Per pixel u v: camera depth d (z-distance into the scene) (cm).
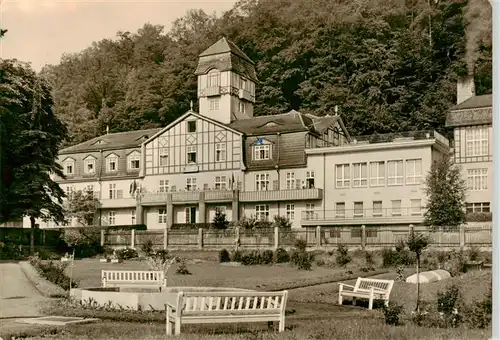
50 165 5281
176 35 7988
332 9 8238
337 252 4259
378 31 8231
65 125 5653
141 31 7862
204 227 5791
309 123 6356
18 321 1659
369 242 4481
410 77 7894
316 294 2484
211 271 3822
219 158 6444
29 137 5112
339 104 7850
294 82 8212
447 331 1472
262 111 8025
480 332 1462
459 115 5534
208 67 6869
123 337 1365
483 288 2325
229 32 8088
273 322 1606
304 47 8131
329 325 1549
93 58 7862
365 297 2083
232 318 1394
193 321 1360
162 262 3769
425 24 8044
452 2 7850
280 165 6100
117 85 7938
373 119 7638
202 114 6906
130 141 7131
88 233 5466
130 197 6788
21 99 5106
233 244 5016
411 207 5338
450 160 5478
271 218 6047
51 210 5209
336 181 5769
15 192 4931
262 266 4238
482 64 7312
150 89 7894
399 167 5469
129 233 5391
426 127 7425
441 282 2595
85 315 1753
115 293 1934
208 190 6294
